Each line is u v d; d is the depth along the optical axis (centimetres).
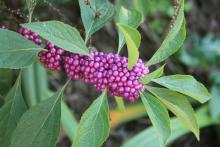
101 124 41
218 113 112
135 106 108
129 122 127
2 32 41
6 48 41
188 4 137
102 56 44
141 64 43
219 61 126
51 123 44
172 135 98
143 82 41
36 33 43
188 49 129
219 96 115
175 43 43
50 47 44
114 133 125
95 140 41
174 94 43
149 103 42
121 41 46
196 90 43
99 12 48
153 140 97
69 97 124
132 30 37
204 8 142
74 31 41
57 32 40
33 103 85
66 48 40
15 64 41
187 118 43
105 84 43
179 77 43
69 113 96
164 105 45
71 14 116
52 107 44
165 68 120
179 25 41
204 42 129
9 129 47
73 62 43
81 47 41
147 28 119
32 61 42
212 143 128
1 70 55
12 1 83
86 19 48
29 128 44
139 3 61
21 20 54
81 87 126
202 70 125
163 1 125
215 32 140
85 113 41
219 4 144
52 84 120
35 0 47
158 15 126
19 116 48
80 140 41
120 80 42
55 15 70
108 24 124
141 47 122
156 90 43
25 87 85
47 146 43
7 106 48
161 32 126
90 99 126
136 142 96
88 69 43
